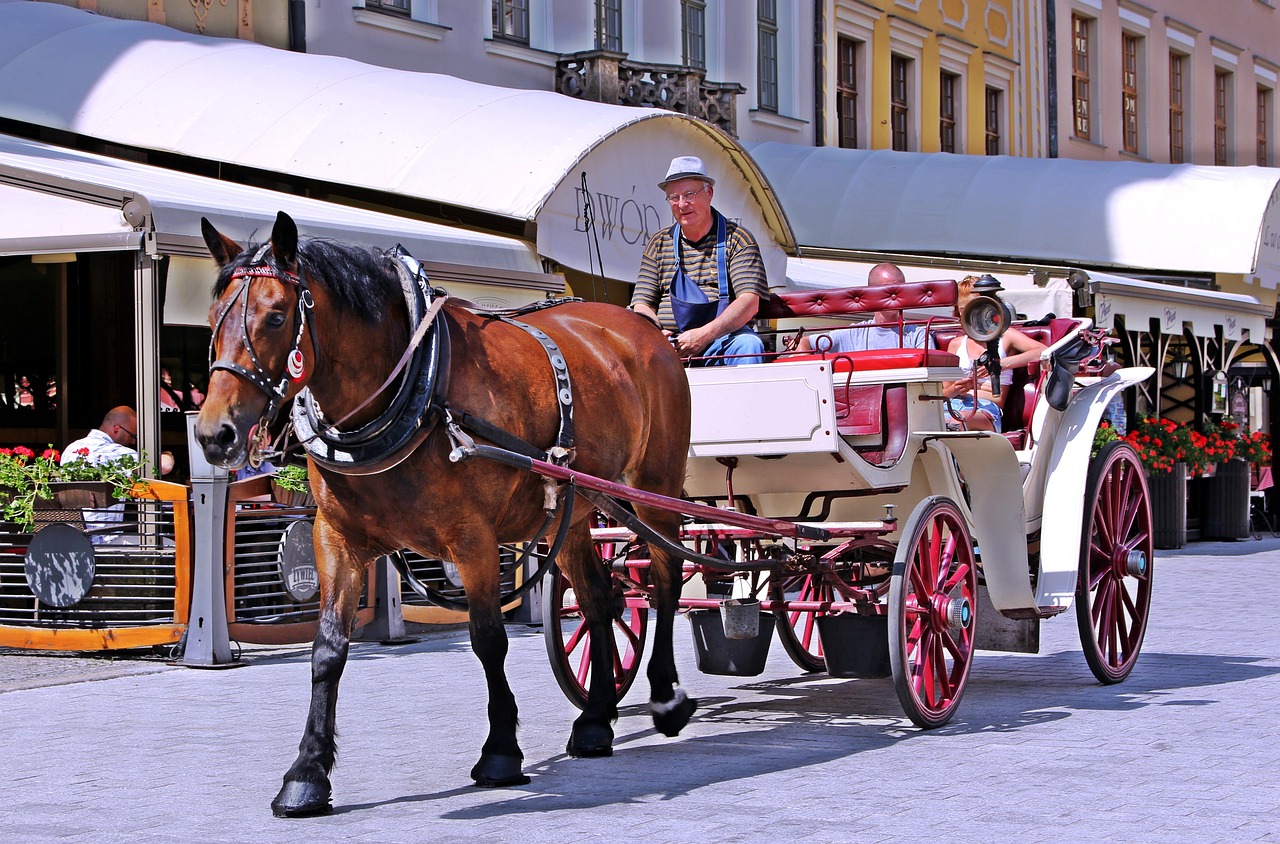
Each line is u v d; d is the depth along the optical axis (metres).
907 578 6.48
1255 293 21.50
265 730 6.80
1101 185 21.27
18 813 5.27
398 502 5.25
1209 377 18.67
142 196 9.52
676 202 7.31
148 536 8.93
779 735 6.57
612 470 6.11
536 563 10.77
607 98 18.02
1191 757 5.96
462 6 17.47
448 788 5.60
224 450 4.70
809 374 6.54
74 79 13.36
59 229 9.74
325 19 16.00
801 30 23.52
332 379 5.12
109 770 5.96
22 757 6.22
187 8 14.98
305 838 4.88
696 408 6.81
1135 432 16.92
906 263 18.50
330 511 5.35
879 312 7.74
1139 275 21.44
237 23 15.30
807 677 8.34
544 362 5.80
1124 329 17.66
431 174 12.52
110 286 14.46
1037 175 21.67
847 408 6.92
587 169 12.84
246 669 8.70
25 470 9.08
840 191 22.11
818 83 23.86
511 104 13.52
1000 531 7.34
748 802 5.30
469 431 5.34
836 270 17.52
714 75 21.62
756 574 7.28
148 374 9.51
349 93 13.43
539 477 5.70
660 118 13.55
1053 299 16.53
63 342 14.53
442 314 5.46
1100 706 7.16
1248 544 17.89
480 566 5.41
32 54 13.60
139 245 9.54
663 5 20.59
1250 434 19.06
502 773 5.57
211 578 8.73
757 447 6.66
